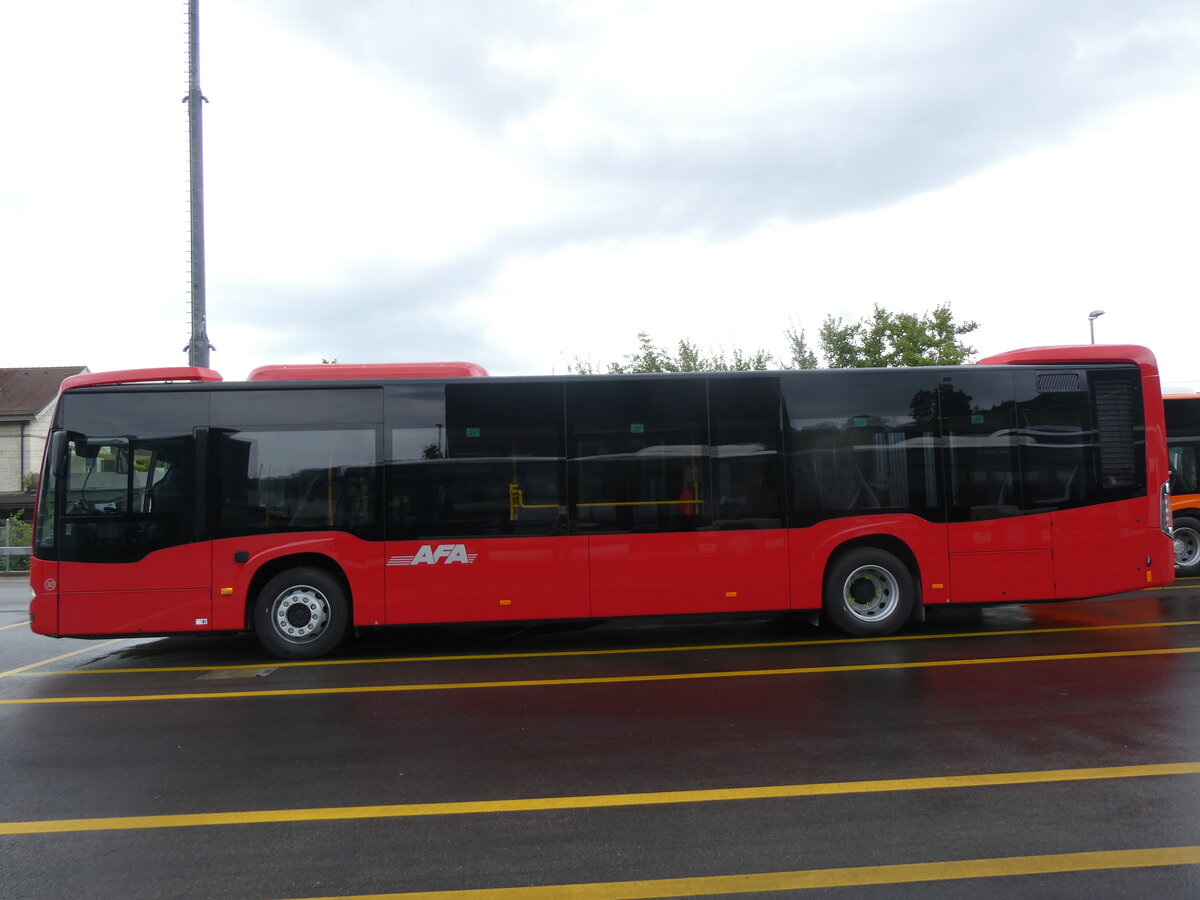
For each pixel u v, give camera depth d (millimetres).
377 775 4613
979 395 8680
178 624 7918
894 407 8609
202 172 14414
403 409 8266
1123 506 8680
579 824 3863
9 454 34875
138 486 7980
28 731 5676
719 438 8453
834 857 3461
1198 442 13039
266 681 7172
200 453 8062
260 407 8180
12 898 3246
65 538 7891
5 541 22594
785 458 8477
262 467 8125
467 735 5340
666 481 8367
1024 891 3145
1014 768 4473
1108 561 8609
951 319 21766
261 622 8070
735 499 8406
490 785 4406
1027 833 3656
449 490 8219
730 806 4035
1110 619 9492
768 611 8359
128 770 4789
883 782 4305
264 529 8047
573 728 5441
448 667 7617
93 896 3258
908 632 8922
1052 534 8578
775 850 3541
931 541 8500
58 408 8023
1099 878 3240
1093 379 8789
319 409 8219
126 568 7898
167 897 3240
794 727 5324
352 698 6445
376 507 8156
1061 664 7035
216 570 7965
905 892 3154
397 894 3232
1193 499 12961
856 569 8469
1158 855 3432
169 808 4184
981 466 8602
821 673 6910
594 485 8312
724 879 3291
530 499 8258
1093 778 4305
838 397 8578
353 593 8078
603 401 8414
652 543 8297
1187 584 12430
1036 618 9680
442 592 8141
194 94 14352
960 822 3785
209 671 7707
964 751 4766
